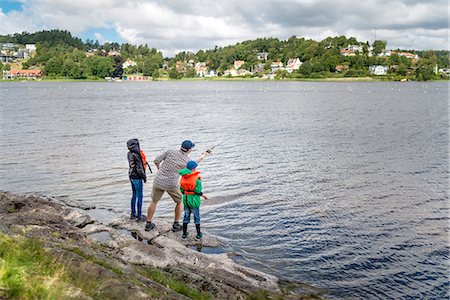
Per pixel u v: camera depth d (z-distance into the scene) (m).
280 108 59.94
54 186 16.70
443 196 15.55
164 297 6.38
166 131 33.75
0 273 5.59
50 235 9.61
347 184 17.25
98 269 6.82
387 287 8.95
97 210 13.36
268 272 9.50
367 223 12.73
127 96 95.19
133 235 11.01
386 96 95.44
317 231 12.03
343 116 47.22
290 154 23.86
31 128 34.66
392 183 17.41
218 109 58.19
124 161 21.45
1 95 96.44
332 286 8.94
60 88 145.88
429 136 30.72
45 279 5.91
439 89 135.50
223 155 23.61
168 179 10.88
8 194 12.94
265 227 12.30
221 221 12.76
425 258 10.33
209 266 9.38
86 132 32.66
